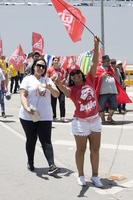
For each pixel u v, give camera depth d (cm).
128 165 973
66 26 1109
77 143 804
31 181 854
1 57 2436
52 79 802
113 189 797
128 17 4841
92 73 798
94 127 798
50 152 891
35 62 882
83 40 4700
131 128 1466
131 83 3325
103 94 1531
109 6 4822
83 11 4734
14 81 2841
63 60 2167
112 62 1805
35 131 898
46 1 4744
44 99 876
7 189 807
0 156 1069
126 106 2097
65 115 1764
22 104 865
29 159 927
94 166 815
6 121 1636
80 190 792
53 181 851
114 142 1229
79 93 789
